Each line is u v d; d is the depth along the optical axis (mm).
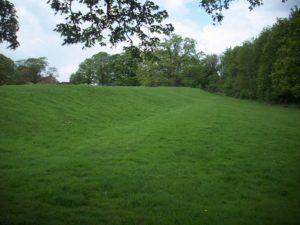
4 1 12453
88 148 22844
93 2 11812
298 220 12258
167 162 20172
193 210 12688
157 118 37906
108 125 32844
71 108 36812
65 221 10906
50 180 15633
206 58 115188
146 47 12703
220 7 12789
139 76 110188
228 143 25609
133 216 11625
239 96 88312
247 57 84438
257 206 13719
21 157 19734
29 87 41281
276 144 26109
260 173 18812
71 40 12180
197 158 21484
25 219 10648
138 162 19891
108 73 122000
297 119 43875
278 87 67375
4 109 30203
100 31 12234
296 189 16516
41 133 26531
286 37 68125
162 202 13445
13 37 12820
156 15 12062
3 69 70562
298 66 62969
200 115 38719
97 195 14023
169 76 111188
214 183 16641
